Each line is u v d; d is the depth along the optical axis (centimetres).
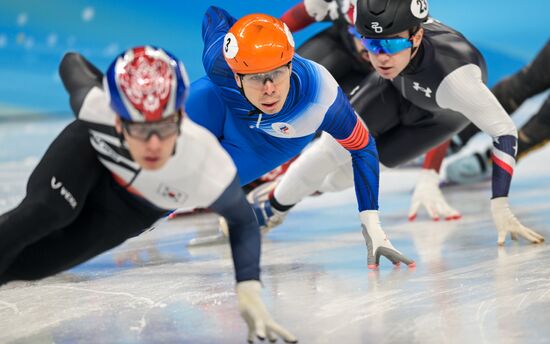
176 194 1079
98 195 1162
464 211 2373
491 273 1506
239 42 1310
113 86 948
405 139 1944
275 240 2038
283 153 1587
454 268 1570
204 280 1579
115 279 1625
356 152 1542
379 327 1184
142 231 1220
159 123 949
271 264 1717
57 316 1338
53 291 1527
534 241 1777
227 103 1505
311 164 1853
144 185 1092
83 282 1605
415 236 1986
